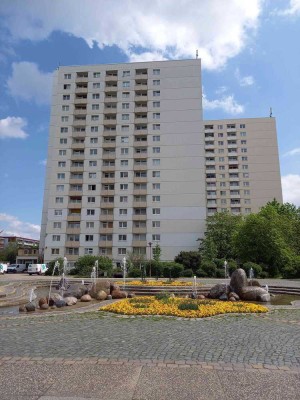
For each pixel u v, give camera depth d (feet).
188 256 160.86
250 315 36.19
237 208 305.53
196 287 68.59
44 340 23.36
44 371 16.19
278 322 31.71
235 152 316.60
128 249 206.80
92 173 221.87
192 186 212.02
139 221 212.43
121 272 142.82
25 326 29.43
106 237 211.20
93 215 214.28
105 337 24.38
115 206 214.48
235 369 16.72
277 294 67.97
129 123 227.40
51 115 253.85
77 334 25.57
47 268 180.96
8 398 13.00
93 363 17.53
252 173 309.83
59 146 227.81
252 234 140.97
